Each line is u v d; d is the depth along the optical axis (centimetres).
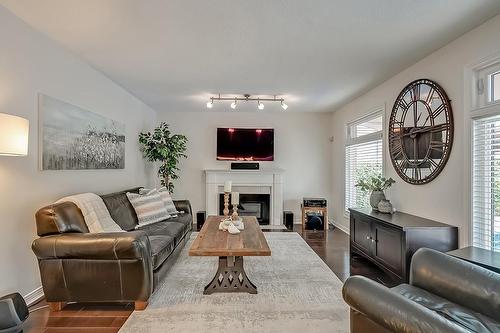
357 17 243
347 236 529
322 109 628
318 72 381
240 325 224
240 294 280
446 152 296
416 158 346
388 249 312
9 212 242
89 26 260
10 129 206
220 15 239
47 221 242
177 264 366
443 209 303
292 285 303
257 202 651
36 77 269
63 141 307
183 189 652
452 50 289
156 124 644
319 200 596
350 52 316
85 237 237
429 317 115
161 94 497
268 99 533
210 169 647
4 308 199
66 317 237
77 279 240
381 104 434
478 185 266
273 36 278
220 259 288
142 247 242
